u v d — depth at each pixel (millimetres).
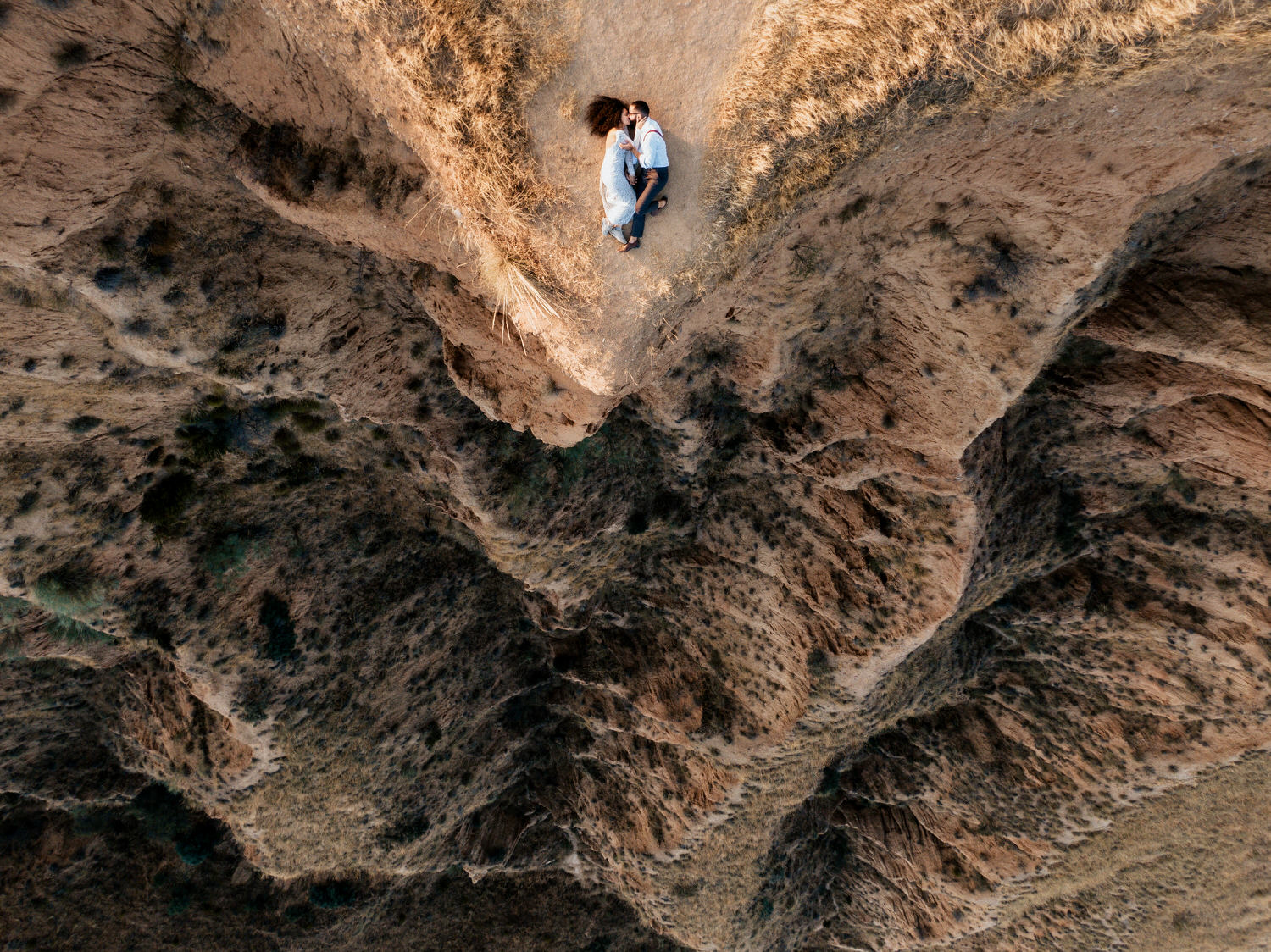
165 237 13352
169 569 19141
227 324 14781
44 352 13914
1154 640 22047
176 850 27844
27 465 16203
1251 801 23609
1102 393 17875
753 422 19094
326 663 21906
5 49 9648
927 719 27422
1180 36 9203
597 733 28500
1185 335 15375
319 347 16125
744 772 24891
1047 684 24984
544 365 13422
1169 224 14422
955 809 27875
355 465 20016
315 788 22969
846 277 14922
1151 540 20656
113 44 10578
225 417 17500
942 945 31484
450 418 18219
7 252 11836
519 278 10875
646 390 17062
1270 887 24484
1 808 26453
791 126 10133
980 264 13922
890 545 20281
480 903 33062
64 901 27047
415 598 23094
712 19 9797
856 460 18719
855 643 21656
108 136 11469
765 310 14992
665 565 23297
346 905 28875
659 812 27906
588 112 9984
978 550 19766
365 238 13672
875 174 11680
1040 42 9492
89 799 26094
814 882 31094
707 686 24484
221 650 20062
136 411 16312
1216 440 17828
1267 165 13234
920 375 16438
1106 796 24953
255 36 10789
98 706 24719
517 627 25844
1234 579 20375
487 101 9742
